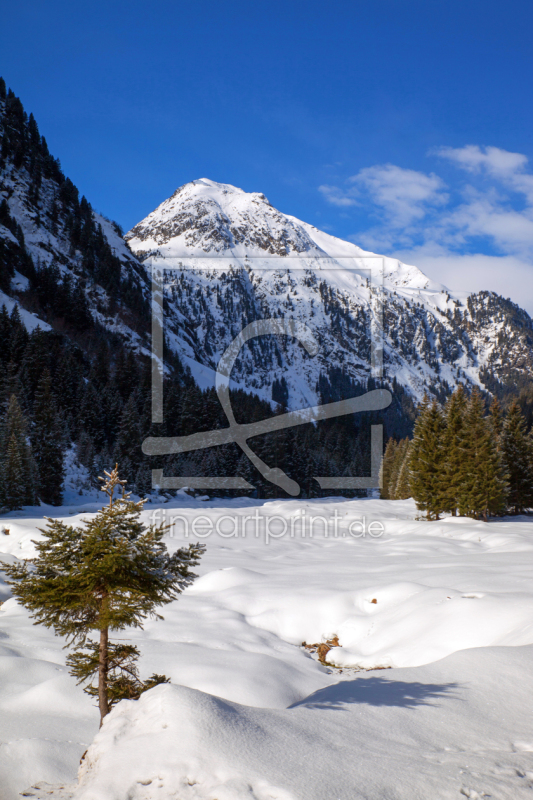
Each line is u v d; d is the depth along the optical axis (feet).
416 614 38.83
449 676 22.43
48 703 25.13
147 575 21.36
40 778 18.10
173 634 39.42
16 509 139.64
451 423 128.67
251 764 13.34
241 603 48.14
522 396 426.51
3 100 609.01
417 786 12.66
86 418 246.47
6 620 41.37
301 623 43.70
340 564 63.98
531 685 20.26
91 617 21.84
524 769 13.80
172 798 12.34
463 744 15.58
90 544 20.74
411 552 74.49
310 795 11.85
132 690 21.56
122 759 14.08
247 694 27.12
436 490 126.41
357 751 14.70
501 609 34.09
